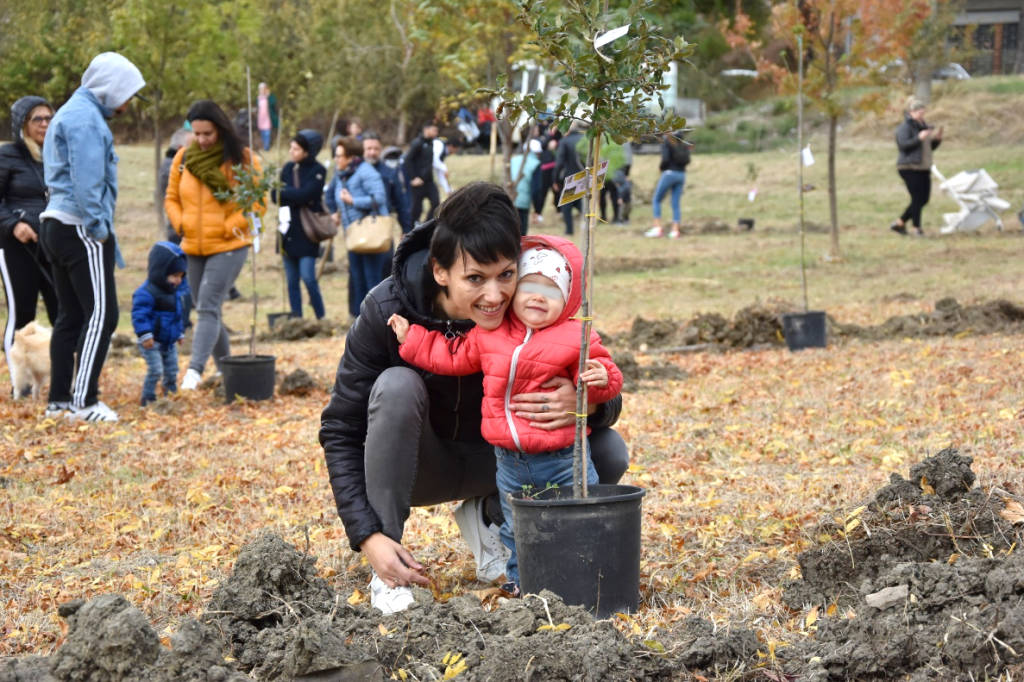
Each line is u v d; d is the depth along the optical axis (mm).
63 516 5582
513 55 11977
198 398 8961
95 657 2867
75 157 7652
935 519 3818
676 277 16656
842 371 9047
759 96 40406
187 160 9109
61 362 8250
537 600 3314
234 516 5504
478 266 3477
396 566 3713
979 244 18531
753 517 5062
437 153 16547
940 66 33312
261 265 19812
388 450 3734
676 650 3154
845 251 18484
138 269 19125
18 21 28391
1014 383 7930
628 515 3631
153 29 21766
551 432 3695
